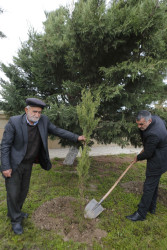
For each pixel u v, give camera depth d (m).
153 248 2.05
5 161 1.98
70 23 2.60
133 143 3.89
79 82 3.64
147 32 2.62
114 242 2.10
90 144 3.46
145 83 3.14
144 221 2.53
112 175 4.41
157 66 2.81
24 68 4.37
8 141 2.01
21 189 2.32
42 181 3.78
